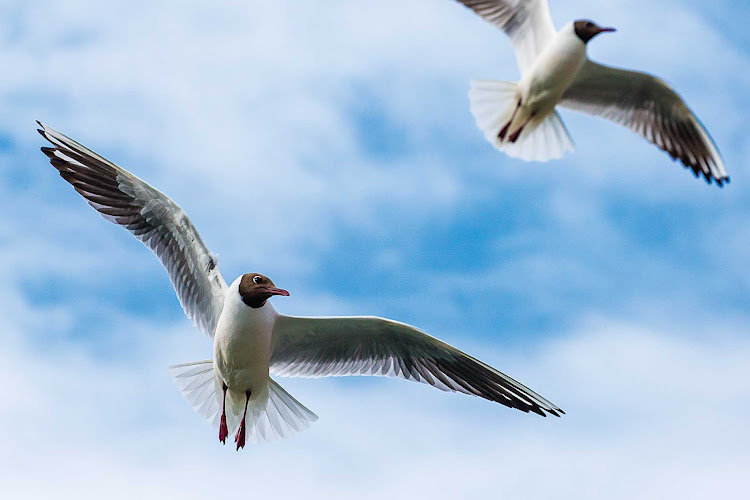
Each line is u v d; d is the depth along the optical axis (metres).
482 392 13.12
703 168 15.91
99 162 12.77
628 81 16.09
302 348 12.86
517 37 16.48
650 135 16.34
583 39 15.61
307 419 12.46
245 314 11.95
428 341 12.76
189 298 12.80
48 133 13.06
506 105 16.48
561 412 13.02
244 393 12.38
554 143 16.50
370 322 12.55
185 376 12.75
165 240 12.81
